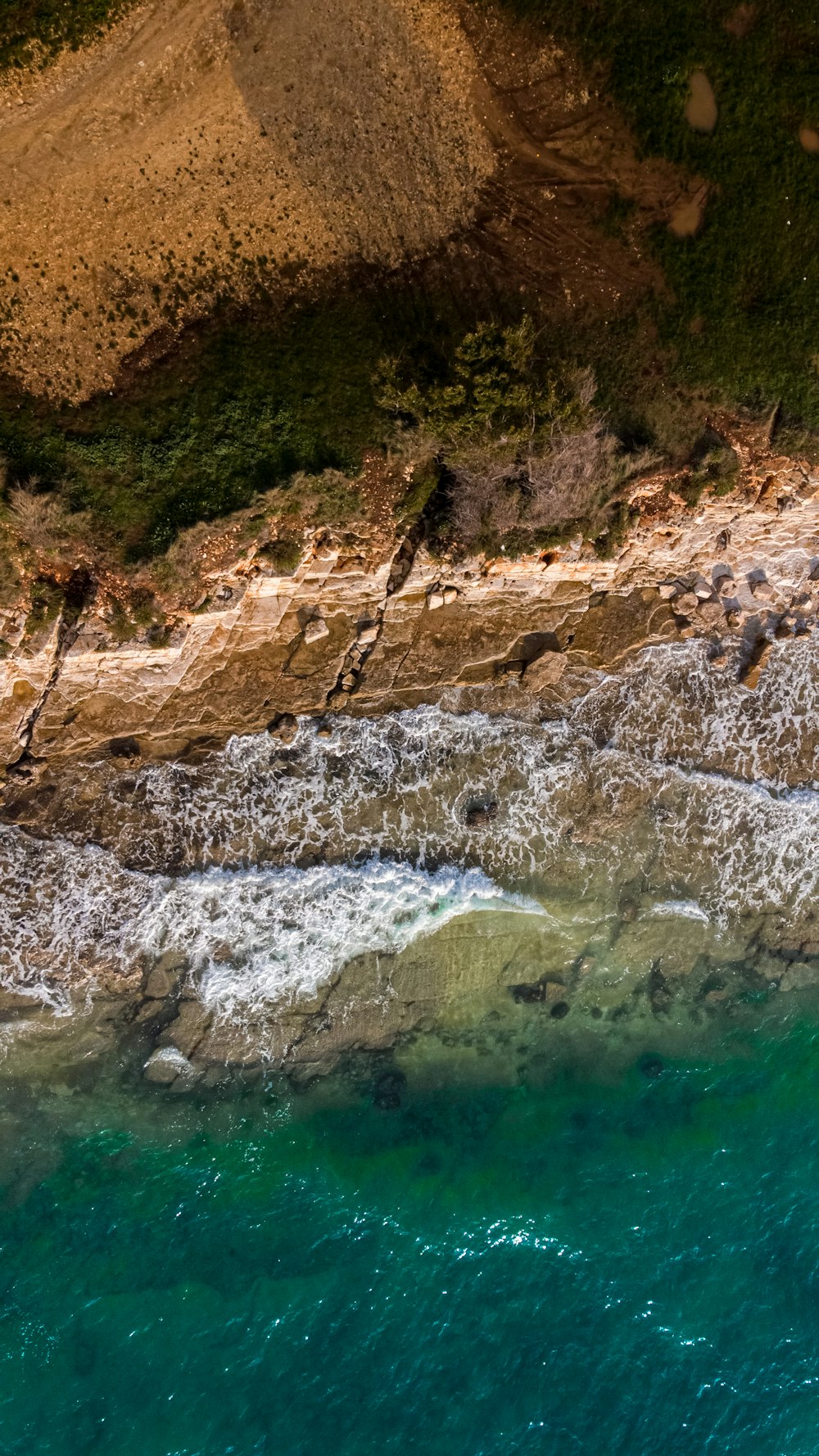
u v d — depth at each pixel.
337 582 15.55
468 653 16.28
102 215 13.95
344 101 14.19
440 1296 16.36
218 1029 16.03
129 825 15.77
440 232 14.66
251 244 14.28
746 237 15.22
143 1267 15.86
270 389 14.45
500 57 14.53
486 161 14.70
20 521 14.27
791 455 15.86
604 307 15.08
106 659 15.27
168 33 13.64
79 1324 15.64
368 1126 16.45
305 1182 16.28
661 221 15.09
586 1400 16.42
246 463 14.52
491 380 13.38
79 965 15.66
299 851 16.09
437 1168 16.58
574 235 14.93
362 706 16.17
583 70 14.67
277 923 16.06
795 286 15.39
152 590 14.84
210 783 15.91
